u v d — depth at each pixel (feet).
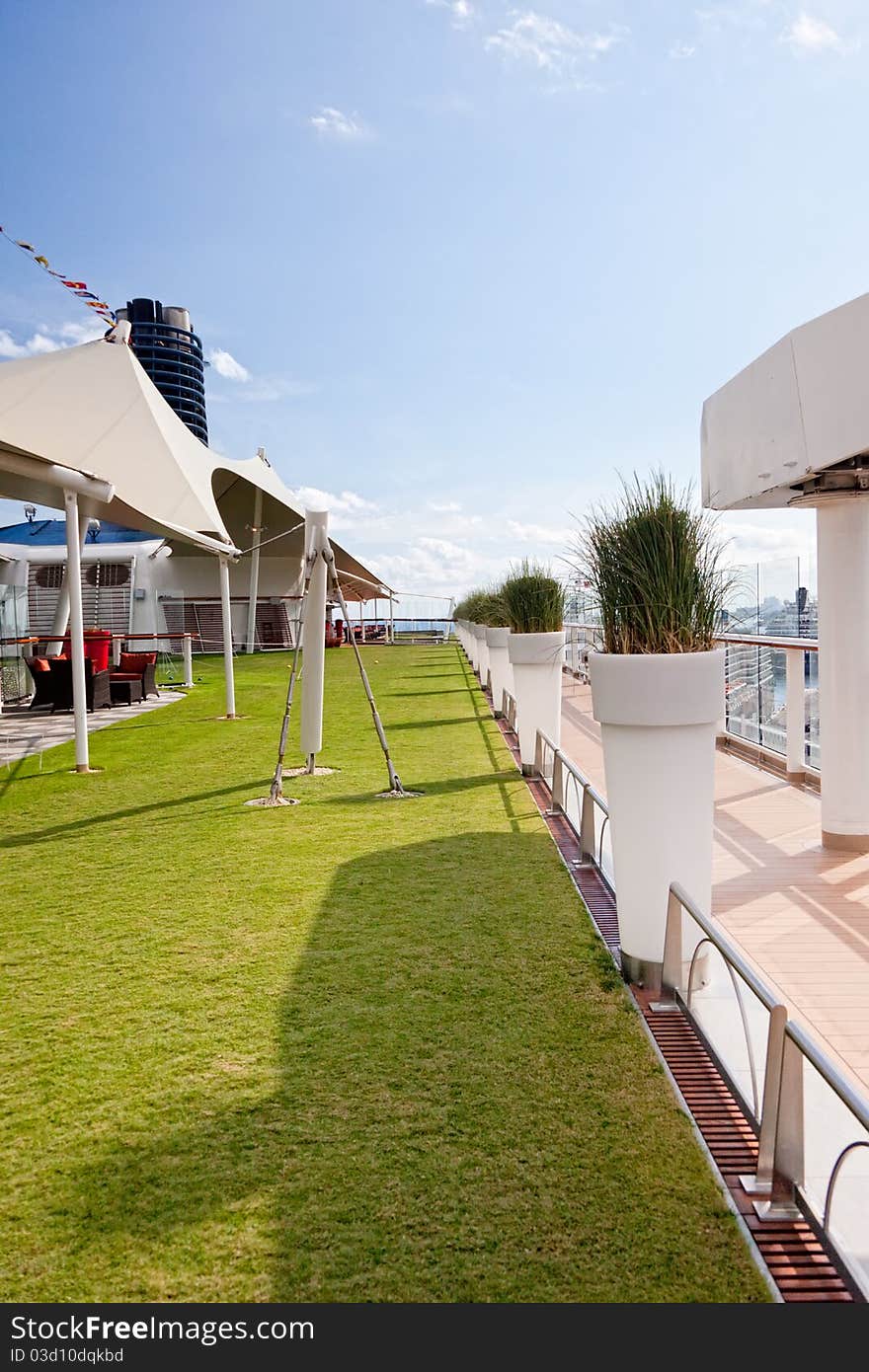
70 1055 8.43
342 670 64.28
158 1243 5.76
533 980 9.95
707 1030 8.79
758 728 25.40
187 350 337.11
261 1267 5.51
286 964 10.58
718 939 7.58
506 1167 6.52
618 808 9.93
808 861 14.83
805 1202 5.91
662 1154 6.65
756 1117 6.83
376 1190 6.26
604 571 10.32
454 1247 5.66
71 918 12.55
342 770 24.56
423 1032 8.73
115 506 30.66
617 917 11.35
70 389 43.96
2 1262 5.62
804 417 12.09
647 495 10.27
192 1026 9.01
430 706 40.37
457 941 11.23
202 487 45.11
